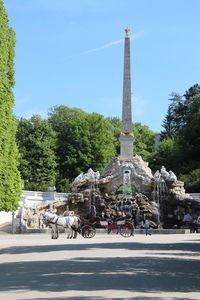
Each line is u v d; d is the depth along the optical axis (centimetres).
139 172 9131
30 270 2552
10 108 4097
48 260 3066
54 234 5534
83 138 12006
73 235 5731
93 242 4788
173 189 8875
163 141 13088
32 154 10706
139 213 8356
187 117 11969
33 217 7644
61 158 12056
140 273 2423
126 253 3534
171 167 11619
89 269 2564
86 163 12000
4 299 1673
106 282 2095
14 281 2152
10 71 4122
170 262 2966
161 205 8694
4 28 4000
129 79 9675
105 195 8800
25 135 10825
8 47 4078
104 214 8369
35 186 10400
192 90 14700
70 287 1950
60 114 12925
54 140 11362
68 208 8512
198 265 2823
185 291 1886
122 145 9550
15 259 3184
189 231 7306
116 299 1664
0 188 4003
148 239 5344
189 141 11519
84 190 8794
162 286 2008
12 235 6525
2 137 3962
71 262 2922
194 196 9294
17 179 4234
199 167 10962
